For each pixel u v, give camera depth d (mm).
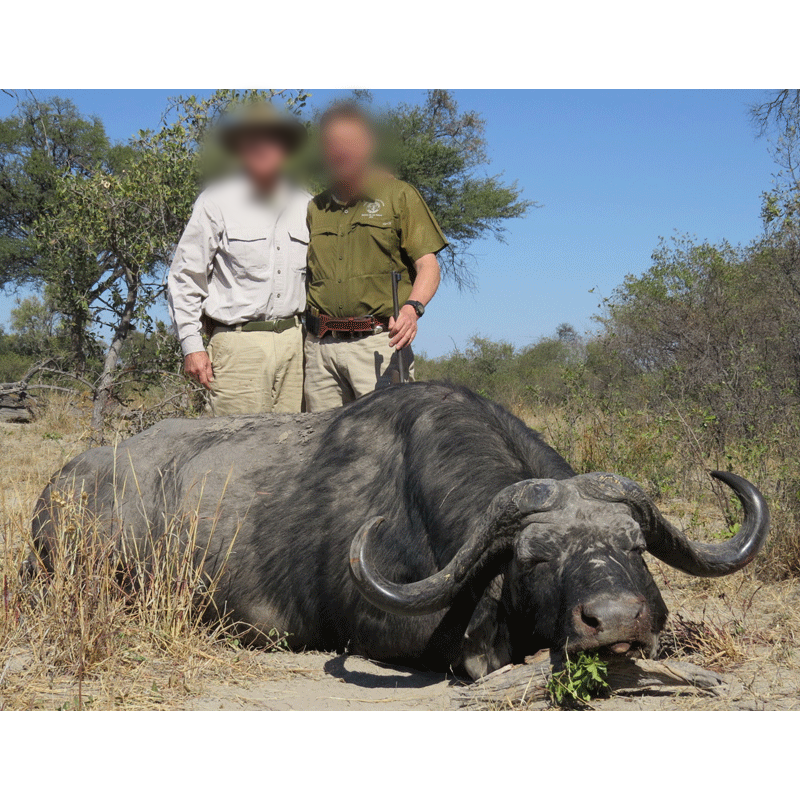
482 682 3576
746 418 8484
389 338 5758
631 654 3252
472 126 26500
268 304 5812
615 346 12859
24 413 15664
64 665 4008
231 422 5250
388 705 3703
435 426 4359
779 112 12758
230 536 4828
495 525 3498
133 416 9766
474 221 25359
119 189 11203
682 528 6605
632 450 8172
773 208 10750
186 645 4273
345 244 5723
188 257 5805
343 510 4551
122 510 5125
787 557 5785
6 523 5141
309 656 4555
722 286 12336
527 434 4520
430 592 3516
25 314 27312
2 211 26531
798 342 9914
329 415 5000
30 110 26156
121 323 12133
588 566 3236
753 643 4426
